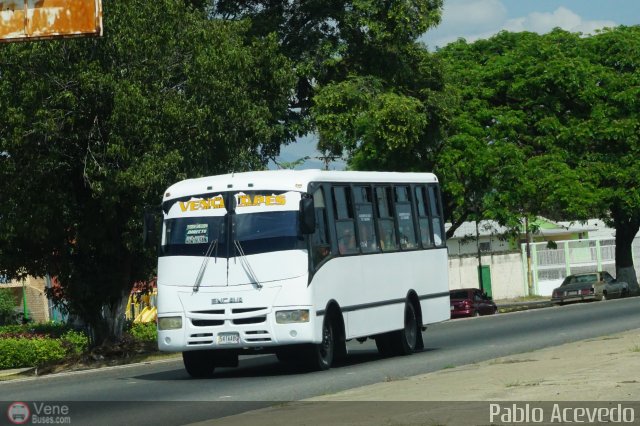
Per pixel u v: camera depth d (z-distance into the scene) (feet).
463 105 198.08
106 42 102.47
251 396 64.39
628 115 210.79
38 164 104.01
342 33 167.22
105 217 108.37
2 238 106.52
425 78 176.65
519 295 267.18
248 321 76.48
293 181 78.38
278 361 94.73
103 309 115.75
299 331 75.82
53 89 102.32
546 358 74.13
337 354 82.94
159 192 104.58
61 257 112.47
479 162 187.42
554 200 200.23
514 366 69.36
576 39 216.54
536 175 200.34
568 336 106.42
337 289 81.00
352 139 166.71
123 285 114.42
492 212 193.26
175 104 104.68
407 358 88.33
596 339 90.94
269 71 131.85
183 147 107.34
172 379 81.10
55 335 140.15
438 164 185.98
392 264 90.43
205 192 78.95
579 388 52.80
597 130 208.23
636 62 214.48
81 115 104.83
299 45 166.50
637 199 210.18
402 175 94.79
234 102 111.86
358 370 78.38
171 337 77.56
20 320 205.77
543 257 271.90
